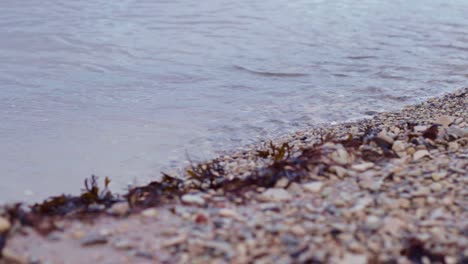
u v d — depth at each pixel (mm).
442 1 3502
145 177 1186
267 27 2713
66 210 971
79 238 870
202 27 2680
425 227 890
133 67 1983
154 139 1357
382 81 1857
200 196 989
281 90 1744
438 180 1026
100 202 1010
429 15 3068
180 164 1244
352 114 1531
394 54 2232
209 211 933
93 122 1435
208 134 1397
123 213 936
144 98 1625
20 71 1870
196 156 1280
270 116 1517
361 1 3447
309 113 1539
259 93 1707
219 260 823
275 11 3100
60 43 2281
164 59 2107
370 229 876
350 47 2342
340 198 967
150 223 907
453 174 1049
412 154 1135
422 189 988
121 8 3072
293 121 1485
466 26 2787
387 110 1561
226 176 1115
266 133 1411
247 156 1264
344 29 2695
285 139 1364
